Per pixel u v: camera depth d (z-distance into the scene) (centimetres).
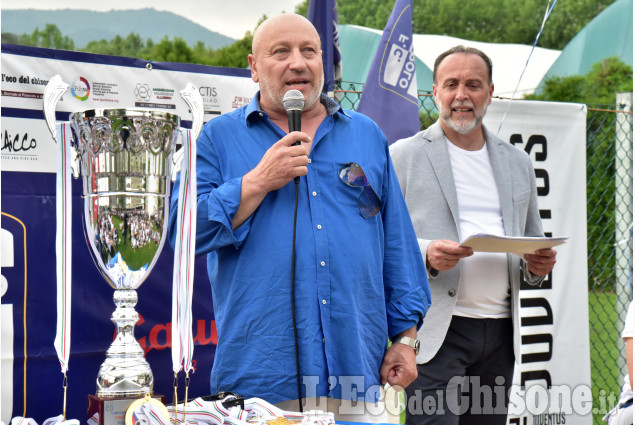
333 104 246
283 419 177
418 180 322
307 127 240
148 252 165
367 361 228
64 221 166
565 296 413
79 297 315
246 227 225
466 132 325
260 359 221
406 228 251
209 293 340
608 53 2116
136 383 158
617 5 2123
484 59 330
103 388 157
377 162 244
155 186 166
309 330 222
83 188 167
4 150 300
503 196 329
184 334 167
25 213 304
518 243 285
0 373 300
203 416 168
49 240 310
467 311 317
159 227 166
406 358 238
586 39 2139
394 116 362
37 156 307
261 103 245
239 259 225
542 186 410
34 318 307
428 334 310
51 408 310
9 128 301
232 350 224
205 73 340
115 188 163
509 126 403
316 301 224
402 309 242
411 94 365
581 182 418
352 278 227
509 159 337
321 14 350
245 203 219
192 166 174
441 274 313
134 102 325
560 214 413
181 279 170
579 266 417
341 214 231
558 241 286
